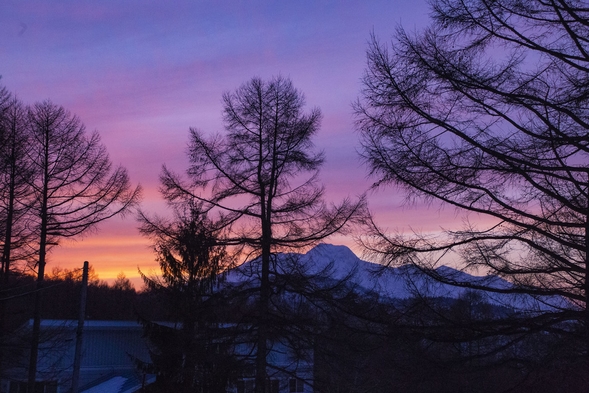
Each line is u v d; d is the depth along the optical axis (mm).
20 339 22547
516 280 9742
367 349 12930
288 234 19062
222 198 19359
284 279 18297
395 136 10180
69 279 30406
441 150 9961
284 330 18484
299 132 19344
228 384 19359
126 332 27672
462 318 10070
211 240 18969
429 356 10266
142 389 21016
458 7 9867
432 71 9891
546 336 9656
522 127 9664
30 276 24219
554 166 9555
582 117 9547
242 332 18797
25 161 21141
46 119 21516
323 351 18062
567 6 9148
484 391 10852
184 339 19094
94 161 21781
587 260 9266
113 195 21719
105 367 26828
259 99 19641
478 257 9711
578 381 9570
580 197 9625
